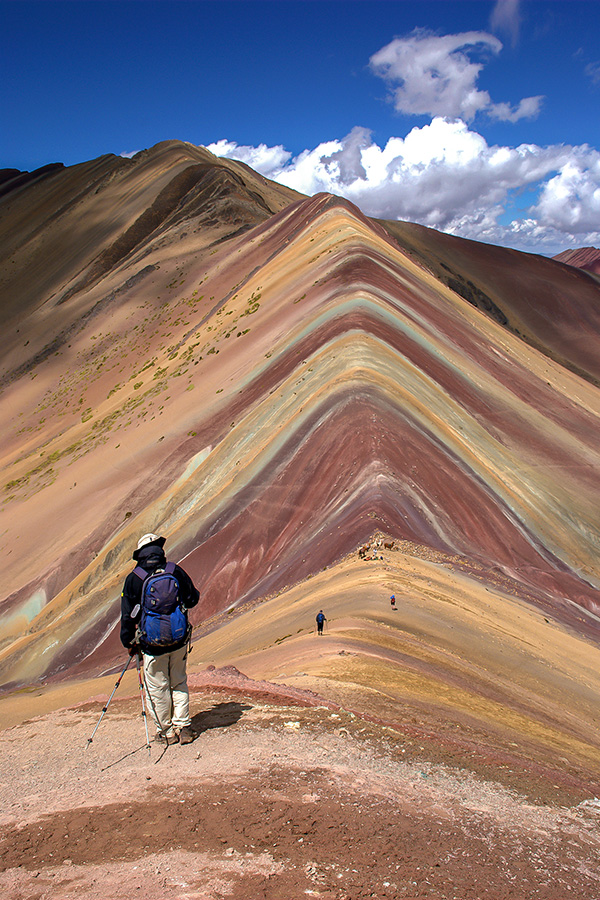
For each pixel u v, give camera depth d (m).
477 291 199.75
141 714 6.79
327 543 27.02
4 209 191.62
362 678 9.62
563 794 5.86
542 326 195.12
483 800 5.20
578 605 28.00
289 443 38.53
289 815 4.28
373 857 3.81
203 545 34.97
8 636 41.44
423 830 4.32
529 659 16.52
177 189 149.38
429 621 16.19
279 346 56.34
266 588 27.34
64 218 167.00
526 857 4.21
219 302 90.62
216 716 6.43
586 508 40.88
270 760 5.29
